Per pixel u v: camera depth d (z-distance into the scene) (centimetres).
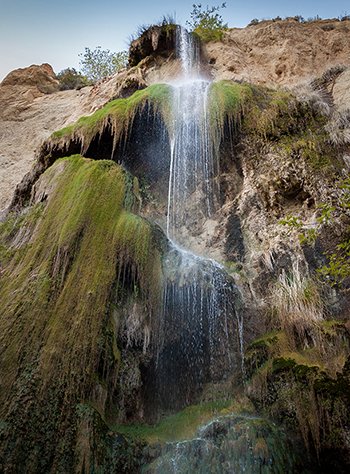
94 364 378
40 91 1448
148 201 698
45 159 712
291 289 478
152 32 1027
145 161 738
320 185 526
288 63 962
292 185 562
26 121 1265
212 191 669
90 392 366
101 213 491
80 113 1080
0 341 385
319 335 411
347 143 580
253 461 335
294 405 365
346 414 334
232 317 495
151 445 376
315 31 1045
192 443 371
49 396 349
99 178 530
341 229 478
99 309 406
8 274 471
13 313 408
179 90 744
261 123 645
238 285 525
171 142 698
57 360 369
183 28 1026
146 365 458
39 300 414
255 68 995
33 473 314
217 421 396
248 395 416
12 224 587
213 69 984
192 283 489
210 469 343
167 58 1020
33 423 335
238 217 613
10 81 1448
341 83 782
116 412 407
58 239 467
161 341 464
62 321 395
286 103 667
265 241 554
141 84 925
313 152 570
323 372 370
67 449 328
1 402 345
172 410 460
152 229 502
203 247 618
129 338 437
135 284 458
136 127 707
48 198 554
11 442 324
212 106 688
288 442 349
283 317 453
